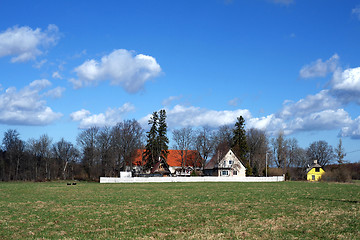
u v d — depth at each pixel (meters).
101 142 96.81
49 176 101.69
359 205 29.86
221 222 21.55
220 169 92.06
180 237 17.44
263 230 19.02
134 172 96.06
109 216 24.03
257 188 52.06
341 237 17.38
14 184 71.25
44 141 102.75
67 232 18.88
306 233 18.28
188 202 32.41
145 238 17.22
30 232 18.75
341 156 109.81
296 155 123.31
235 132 98.56
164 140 91.00
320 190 47.88
